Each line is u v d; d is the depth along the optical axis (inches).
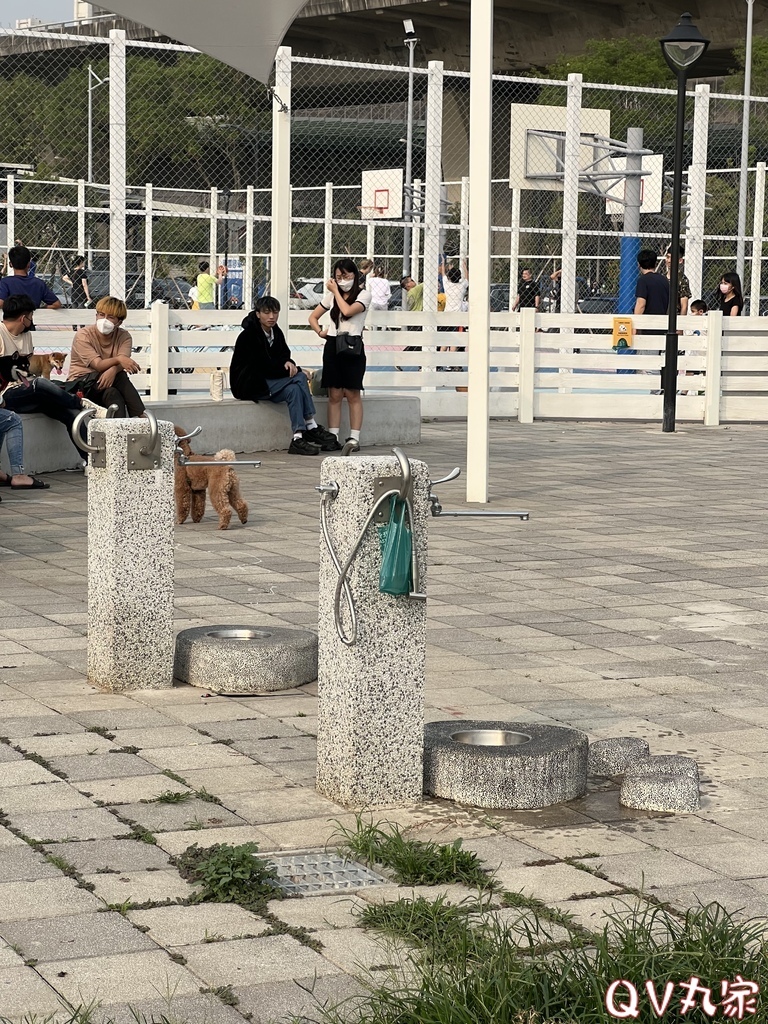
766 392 788.0
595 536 412.8
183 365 676.7
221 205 1242.6
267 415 596.4
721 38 2007.9
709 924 141.3
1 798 188.4
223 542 390.3
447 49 2201.0
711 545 402.0
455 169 1828.2
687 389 784.3
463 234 936.9
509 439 682.2
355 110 1409.9
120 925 149.5
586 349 831.1
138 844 173.3
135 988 135.1
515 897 157.2
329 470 186.4
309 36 2241.6
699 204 875.4
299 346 727.7
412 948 143.9
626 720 233.3
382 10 2064.5
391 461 183.6
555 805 193.5
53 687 244.4
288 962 141.1
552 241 1257.4
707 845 178.4
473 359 458.3
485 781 190.9
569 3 2033.7
